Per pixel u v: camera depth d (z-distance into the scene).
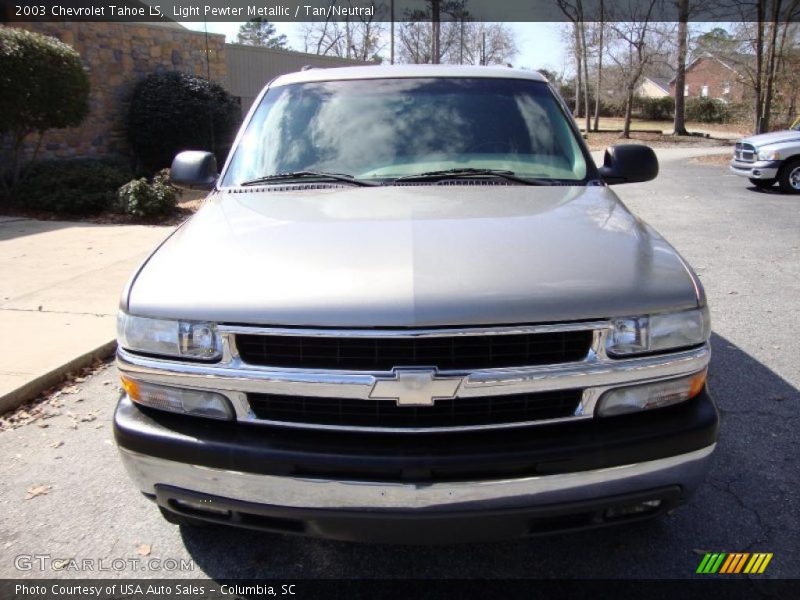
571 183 3.29
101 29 14.17
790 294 6.31
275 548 2.84
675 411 2.30
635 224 2.75
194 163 3.82
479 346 2.13
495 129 3.55
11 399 4.14
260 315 2.15
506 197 3.00
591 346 2.18
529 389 2.15
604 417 2.25
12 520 3.05
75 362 4.67
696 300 2.29
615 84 44.16
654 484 2.25
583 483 2.18
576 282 2.22
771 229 9.71
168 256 2.56
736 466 3.34
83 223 9.95
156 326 2.28
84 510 3.12
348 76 3.90
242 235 2.62
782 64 25.17
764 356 4.76
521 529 2.24
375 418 2.19
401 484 2.13
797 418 3.83
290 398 2.22
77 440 3.78
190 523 2.84
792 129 15.75
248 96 21.22
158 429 2.31
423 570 2.69
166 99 14.40
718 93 65.81
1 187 11.20
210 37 16.59
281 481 2.19
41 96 10.41
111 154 14.64
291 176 3.36
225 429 2.27
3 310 5.77
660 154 26.23
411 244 2.41
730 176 17.34
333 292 2.16
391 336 2.08
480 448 2.14
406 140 3.50
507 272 2.24
